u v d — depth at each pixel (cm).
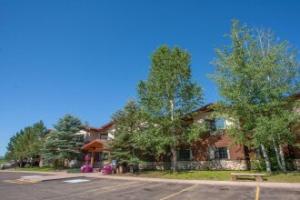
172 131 2827
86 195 1573
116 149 3028
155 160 3456
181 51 2977
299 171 2375
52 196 1552
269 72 2309
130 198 1445
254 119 2295
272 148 2581
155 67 2944
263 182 1881
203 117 3188
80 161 4278
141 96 2920
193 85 2941
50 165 4825
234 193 1480
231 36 2469
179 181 2105
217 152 3080
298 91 2330
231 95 2323
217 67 2486
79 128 4391
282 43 2364
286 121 2173
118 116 3072
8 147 7112
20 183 2273
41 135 5578
